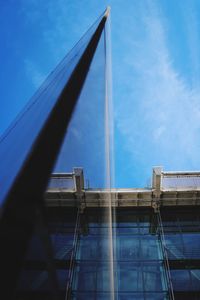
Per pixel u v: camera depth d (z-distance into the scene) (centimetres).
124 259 2005
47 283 308
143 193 2345
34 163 252
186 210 2347
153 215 2330
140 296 1788
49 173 259
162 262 1962
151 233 2197
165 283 1847
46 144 280
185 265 1941
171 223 2259
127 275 1906
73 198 2219
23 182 232
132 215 2347
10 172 341
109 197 2252
